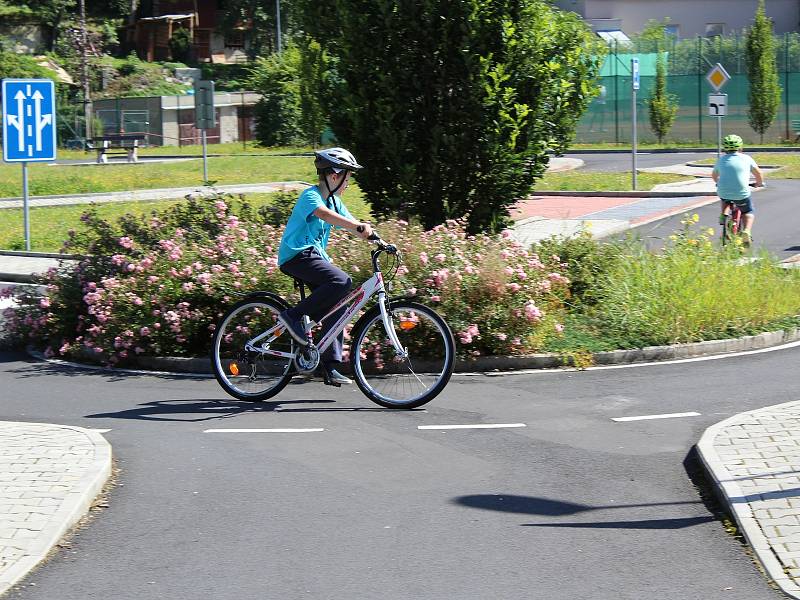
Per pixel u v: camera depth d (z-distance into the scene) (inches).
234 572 237.9
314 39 623.2
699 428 359.6
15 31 3511.3
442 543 254.8
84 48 2982.3
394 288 455.5
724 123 2313.0
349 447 339.3
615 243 578.6
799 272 596.7
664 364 463.5
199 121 1459.2
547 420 371.6
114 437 353.7
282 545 254.4
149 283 471.5
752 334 505.0
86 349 480.1
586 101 607.5
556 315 498.9
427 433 355.9
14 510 266.7
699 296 502.6
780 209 1076.5
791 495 271.6
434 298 449.1
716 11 2812.5
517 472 311.9
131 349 470.6
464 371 448.1
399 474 310.7
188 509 280.8
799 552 238.2
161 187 1466.5
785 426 338.6
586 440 346.0
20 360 490.6
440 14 575.2
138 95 3329.2
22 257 863.7
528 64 583.5
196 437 352.8
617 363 464.8
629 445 339.9
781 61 2261.3
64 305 496.1
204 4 3855.8
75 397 414.3
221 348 446.3
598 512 276.5
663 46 2386.8
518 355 455.8
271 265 470.3
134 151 2170.3
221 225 525.3
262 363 408.2
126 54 3858.3
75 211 1152.8
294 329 391.9
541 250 557.9
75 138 2972.4
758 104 2204.7
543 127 597.6
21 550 243.6
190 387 429.7
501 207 602.2
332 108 615.8
